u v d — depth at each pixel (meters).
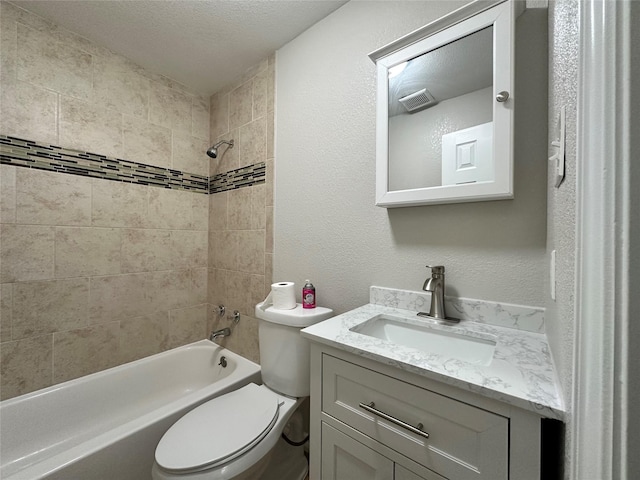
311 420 0.91
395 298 1.15
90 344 1.56
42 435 1.34
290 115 1.56
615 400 0.23
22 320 1.35
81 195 1.53
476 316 0.97
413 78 1.06
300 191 1.51
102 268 1.61
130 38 1.54
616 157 0.24
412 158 1.06
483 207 0.97
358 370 0.78
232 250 1.91
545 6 0.85
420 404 0.67
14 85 1.31
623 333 0.23
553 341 0.66
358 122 1.28
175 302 1.94
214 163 2.06
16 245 1.33
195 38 1.54
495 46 0.87
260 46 1.61
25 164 1.35
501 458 0.56
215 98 2.06
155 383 1.74
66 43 1.46
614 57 0.24
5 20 1.29
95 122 1.57
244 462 0.91
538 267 0.87
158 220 1.85
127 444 1.07
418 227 1.11
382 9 1.21
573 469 0.35
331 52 1.38
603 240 0.24
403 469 0.69
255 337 1.75
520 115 0.89
